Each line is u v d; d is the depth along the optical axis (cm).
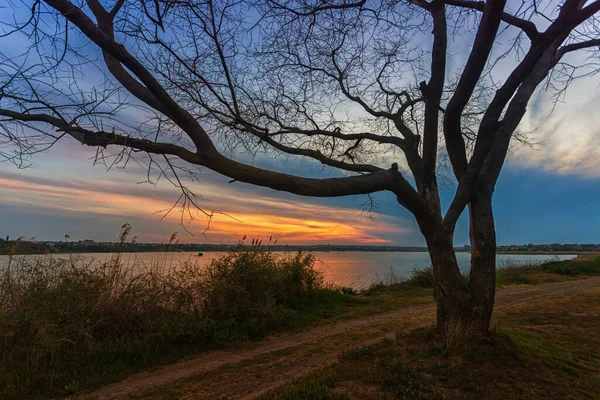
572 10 447
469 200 554
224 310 732
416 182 618
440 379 419
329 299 1043
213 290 745
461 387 404
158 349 588
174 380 485
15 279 574
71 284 601
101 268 643
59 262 623
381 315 901
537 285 1439
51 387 454
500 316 833
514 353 483
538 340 595
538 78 597
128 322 624
